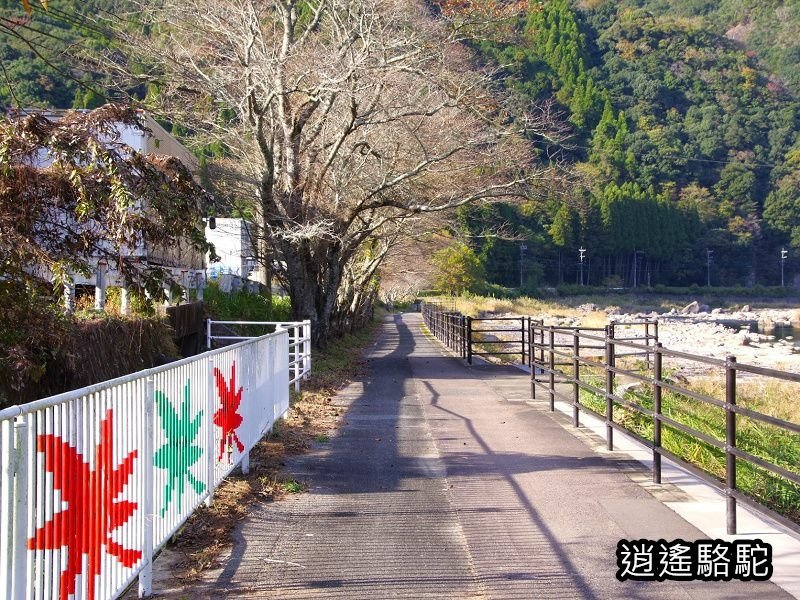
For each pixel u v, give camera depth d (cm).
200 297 1708
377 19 1800
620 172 9306
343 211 2173
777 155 9906
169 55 1819
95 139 720
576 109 7831
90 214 724
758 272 10312
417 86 2059
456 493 679
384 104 1966
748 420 1069
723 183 9825
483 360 2311
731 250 10125
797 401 1265
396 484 713
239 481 707
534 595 448
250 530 571
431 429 1020
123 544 415
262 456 823
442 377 1767
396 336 4069
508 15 1936
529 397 1370
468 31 1942
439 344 3303
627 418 1064
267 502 648
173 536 533
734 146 9862
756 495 740
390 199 2191
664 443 910
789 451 902
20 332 659
